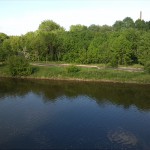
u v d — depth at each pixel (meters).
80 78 89.38
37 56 120.12
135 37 110.62
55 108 57.75
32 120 49.94
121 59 103.44
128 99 65.38
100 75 89.12
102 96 68.31
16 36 136.38
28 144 39.72
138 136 43.09
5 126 46.66
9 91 72.88
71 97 67.19
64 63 114.44
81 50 115.62
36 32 148.88
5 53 110.56
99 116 52.75
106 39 121.94
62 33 140.75
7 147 38.75
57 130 45.19
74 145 39.62
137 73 88.75
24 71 94.31
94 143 40.28
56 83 84.31
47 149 38.25
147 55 89.44
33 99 64.88
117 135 43.41
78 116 52.56
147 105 60.31
